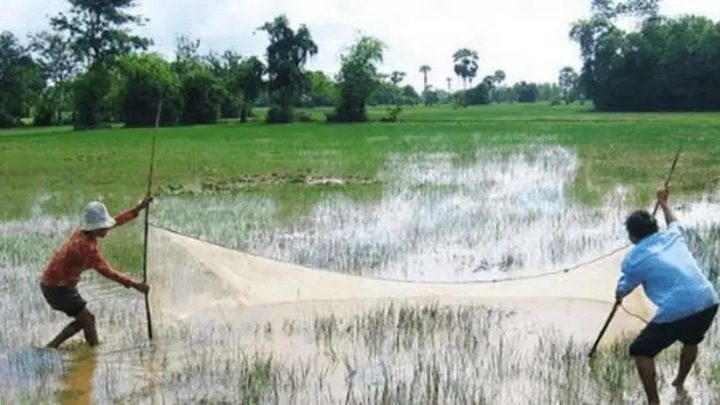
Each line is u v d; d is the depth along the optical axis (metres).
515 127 47.88
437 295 10.41
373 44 62.41
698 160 25.70
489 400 6.93
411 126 51.97
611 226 14.89
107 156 30.88
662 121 51.38
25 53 74.94
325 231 14.66
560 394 7.04
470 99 120.62
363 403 6.86
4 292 10.63
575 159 26.88
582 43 79.94
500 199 18.19
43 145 38.97
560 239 13.81
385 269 11.98
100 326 9.20
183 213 16.62
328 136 42.47
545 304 10.01
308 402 6.95
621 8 86.31
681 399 6.87
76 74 70.69
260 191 19.86
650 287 6.86
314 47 65.75
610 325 9.12
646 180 21.09
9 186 21.50
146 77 60.72
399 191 19.55
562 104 115.06
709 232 13.68
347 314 9.68
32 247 13.26
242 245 13.40
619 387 7.16
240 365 7.93
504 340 8.65
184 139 41.50
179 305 9.68
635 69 76.19
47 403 7.01
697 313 6.66
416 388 7.19
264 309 9.91
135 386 7.41
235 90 67.12
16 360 8.15
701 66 72.00
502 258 12.59
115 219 8.80
